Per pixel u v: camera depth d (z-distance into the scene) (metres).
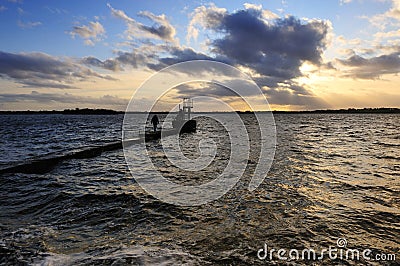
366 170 12.12
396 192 8.62
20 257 4.56
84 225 6.09
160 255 4.61
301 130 44.47
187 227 5.96
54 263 4.33
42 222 6.27
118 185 9.59
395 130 43.97
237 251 4.85
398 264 4.51
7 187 9.15
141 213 6.82
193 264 4.33
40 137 31.39
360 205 7.40
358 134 35.28
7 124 71.12
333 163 14.04
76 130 45.47
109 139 27.20
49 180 10.17
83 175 11.20
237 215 6.68
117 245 5.05
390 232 5.71
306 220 6.34
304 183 9.85
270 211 6.96
